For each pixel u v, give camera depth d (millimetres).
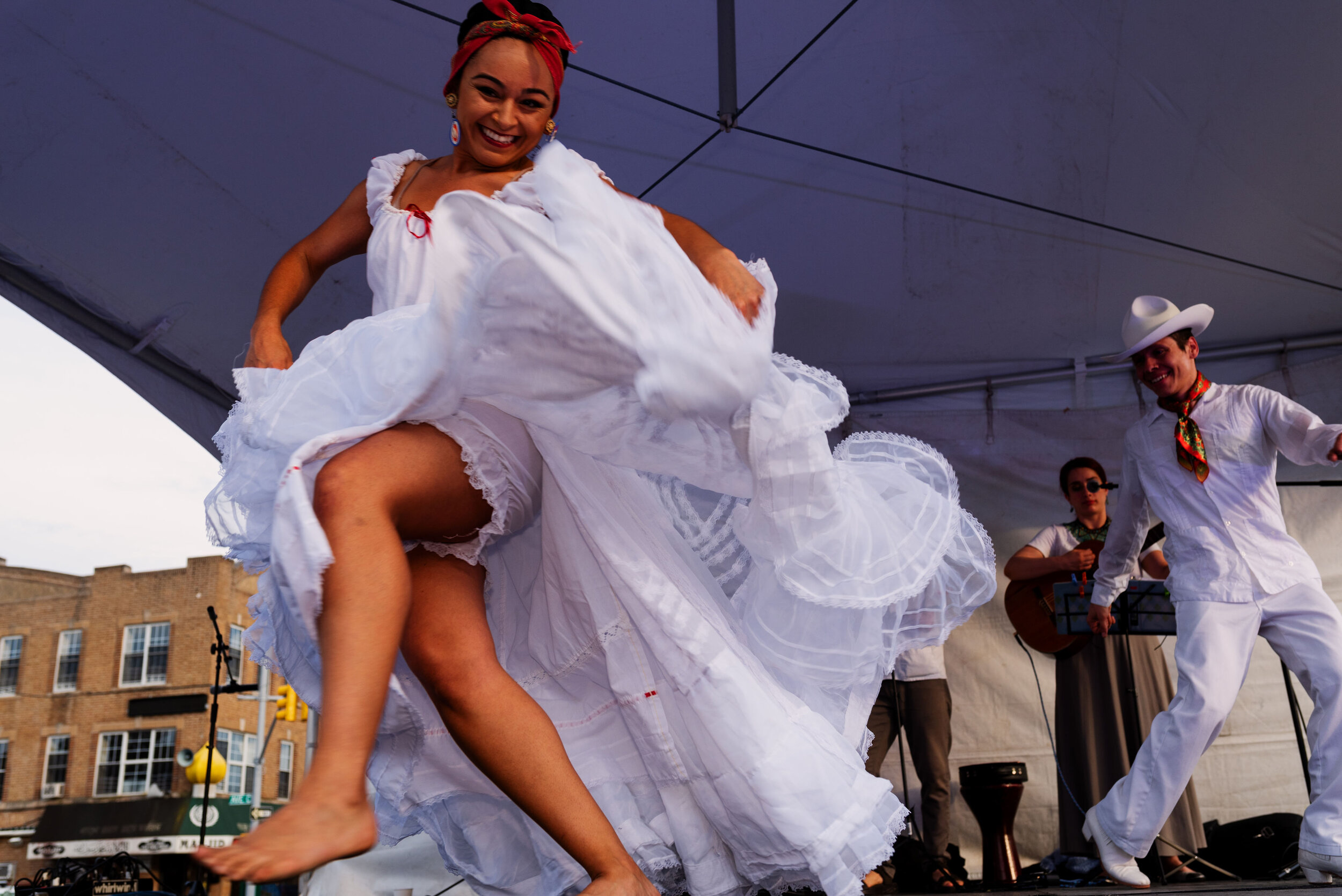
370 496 1113
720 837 1443
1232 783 5137
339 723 953
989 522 5648
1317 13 4238
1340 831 3020
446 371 1183
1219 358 5500
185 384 5094
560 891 1473
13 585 35688
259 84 4461
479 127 1540
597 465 1455
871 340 5684
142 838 29094
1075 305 5469
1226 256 5137
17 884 5043
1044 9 4406
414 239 1532
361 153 4793
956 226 5184
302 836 867
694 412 1246
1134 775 3316
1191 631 3342
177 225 4719
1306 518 5270
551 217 1277
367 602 1028
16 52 4160
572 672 1499
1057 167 4922
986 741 5438
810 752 1360
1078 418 5699
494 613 1584
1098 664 4664
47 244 4609
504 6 1518
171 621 34906
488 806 1588
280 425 1270
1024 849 5297
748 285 1309
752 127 4879
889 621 1659
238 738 33594
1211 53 4430
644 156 5062
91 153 4473
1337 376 5383
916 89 4734
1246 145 4695
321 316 5137
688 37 4594
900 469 1643
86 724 34219
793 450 1374
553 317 1213
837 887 1304
